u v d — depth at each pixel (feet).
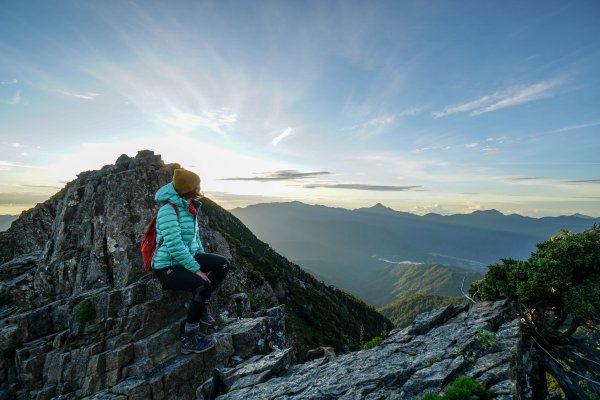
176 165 54.39
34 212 81.30
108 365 31.99
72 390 33.76
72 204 50.57
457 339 27.37
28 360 36.35
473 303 36.11
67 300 39.88
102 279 42.22
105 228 44.45
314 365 30.94
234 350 36.19
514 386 20.13
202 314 33.73
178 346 34.40
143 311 34.40
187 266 27.78
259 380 28.73
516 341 25.38
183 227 29.04
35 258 64.28
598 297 29.76
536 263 32.73
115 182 46.62
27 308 46.50
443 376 22.15
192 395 32.24
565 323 34.60
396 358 27.02
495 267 36.50
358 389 23.38
